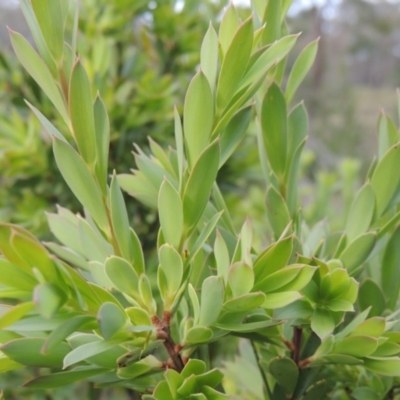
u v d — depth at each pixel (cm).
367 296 27
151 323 22
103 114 23
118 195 23
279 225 26
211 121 22
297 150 27
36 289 18
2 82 67
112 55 73
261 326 23
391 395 27
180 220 22
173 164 27
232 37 22
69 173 22
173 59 75
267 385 27
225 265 22
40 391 58
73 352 20
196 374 22
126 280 22
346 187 76
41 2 21
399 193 25
